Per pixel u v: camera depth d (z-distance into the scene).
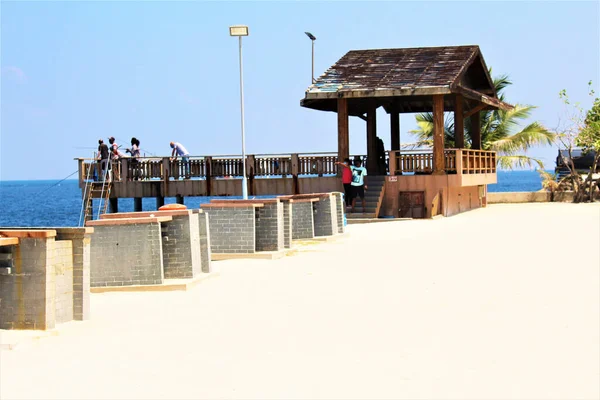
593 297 12.08
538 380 7.76
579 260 16.41
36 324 10.13
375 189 31.77
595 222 26.45
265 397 7.39
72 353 9.09
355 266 16.28
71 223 62.75
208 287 13.89
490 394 7.35
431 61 33.38
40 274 10.12
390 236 22.98
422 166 31.80
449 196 32.41
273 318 10.96
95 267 13.75
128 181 35.12
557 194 42.78
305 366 8.40
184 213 14.38
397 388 7.57
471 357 8.63
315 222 22.64
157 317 11.18
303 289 13.44
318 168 33.12
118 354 9.02
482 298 12.15
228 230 18.17
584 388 7.49
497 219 29.12
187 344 9.48
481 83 36.59
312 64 34.19
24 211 81.88
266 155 33.66
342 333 9.92
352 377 7.96
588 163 48.91
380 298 12.37
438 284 13.60
